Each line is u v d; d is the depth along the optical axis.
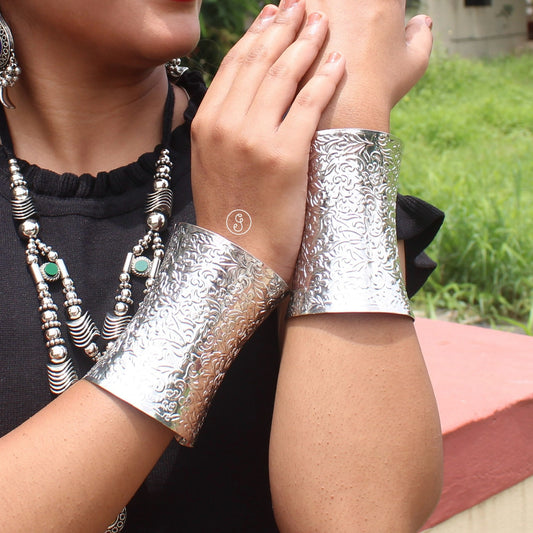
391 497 0.78
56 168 0.93
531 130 7.39
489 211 4.07
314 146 0.82
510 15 12.84
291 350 0.81
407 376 0.80
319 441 0.78
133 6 0.82
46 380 0.85
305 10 0.87
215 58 1.30
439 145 6.68
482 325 3.52
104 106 0.92
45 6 0.85
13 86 0.92
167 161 0.92
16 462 0.74
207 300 0.78
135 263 0.89
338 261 0.80
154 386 0.76
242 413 0.89
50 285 0.88
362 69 0.84
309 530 0.79
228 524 0.89
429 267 0.97
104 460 0.75
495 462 1.55
